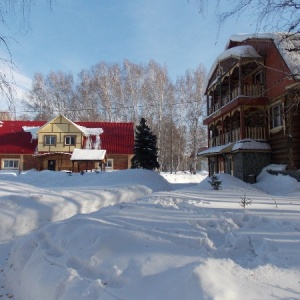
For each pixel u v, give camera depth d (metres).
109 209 7.07
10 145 34.19
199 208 7.51
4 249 6.06
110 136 35.53
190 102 44.25
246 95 18.48
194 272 2.92
